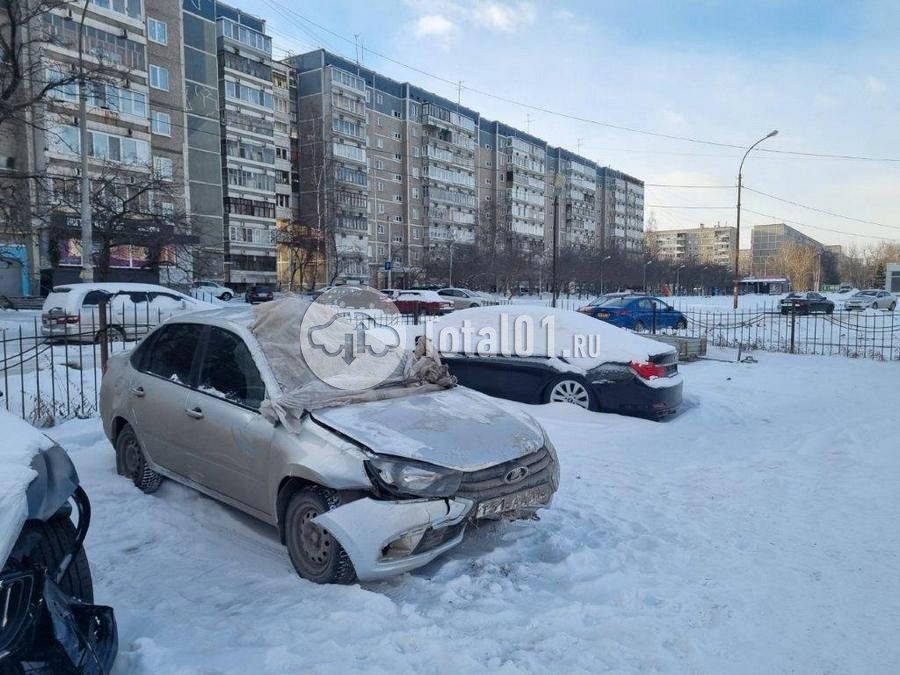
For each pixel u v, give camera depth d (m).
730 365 13.33
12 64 18.55
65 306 14.01
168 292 16.12
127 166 34.91
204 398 4.26
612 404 7.68
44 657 2.23
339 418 3.64
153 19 44.94
